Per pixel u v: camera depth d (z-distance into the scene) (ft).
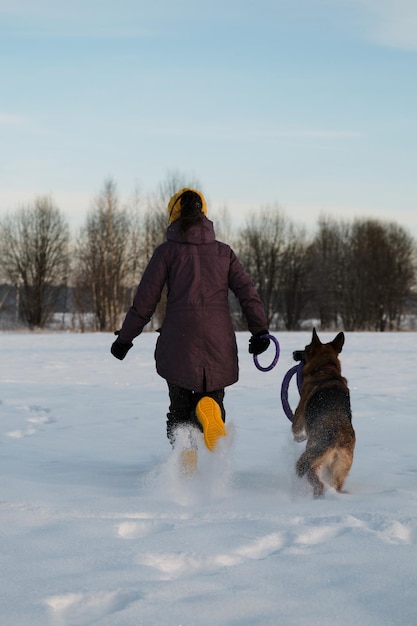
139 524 10.95
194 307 14.71
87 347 67.97
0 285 178.50
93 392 31.45
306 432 14.87
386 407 25.90
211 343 14.70
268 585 8.18
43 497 12.85
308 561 9.02
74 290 155.63
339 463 13.96
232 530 10.46
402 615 7.34
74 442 19.61
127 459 17.28
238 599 7.75
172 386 15.03
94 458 17.38
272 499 13.03
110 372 41.98
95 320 149.79
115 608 7.69
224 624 7.13
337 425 14.01
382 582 8.25
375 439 19.79
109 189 149.89
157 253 15.05
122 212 152.76
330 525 10.64
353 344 69.00
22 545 9.75
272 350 58.59
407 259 216.74
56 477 14.94
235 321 169.07
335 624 7.13
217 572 8.63
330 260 208.33
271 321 201.67
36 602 7.64
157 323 137.08
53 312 177.99
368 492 13.87
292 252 202.49
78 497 12.90
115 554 9.31
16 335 101.09
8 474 15.10
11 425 22.50
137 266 154.20
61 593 7.89
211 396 14.89
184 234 14.89
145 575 8.51
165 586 8.11
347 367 43.75
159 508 11.98
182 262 14.87
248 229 201.36
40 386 33.99
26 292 176.55
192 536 10.16
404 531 10.59
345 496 13.28
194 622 7.18
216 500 12.98
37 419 23.89
